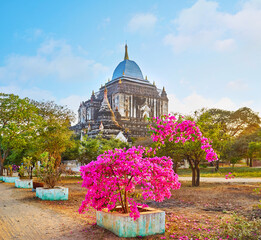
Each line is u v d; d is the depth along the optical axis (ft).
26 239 24.13
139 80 429.38
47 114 129.80
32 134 104.73
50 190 48.24
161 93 435.53
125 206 26.78
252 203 44.86
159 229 25.95
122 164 24.67
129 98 395.75
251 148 166.30
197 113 77.10
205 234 25.95
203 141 29.45
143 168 25.34
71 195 55.36
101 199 26.13
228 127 218.59
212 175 139.23
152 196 26.94
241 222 30.09
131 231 24.62
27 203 44.70
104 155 26.66
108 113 346.74
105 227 27.12
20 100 105.09
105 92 358.02
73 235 25.12
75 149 132.77
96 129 300.40
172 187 27.40
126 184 26.20
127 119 383.86
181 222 30.81
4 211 37.24
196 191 62.90
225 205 43.24
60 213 35.63
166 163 27.99
